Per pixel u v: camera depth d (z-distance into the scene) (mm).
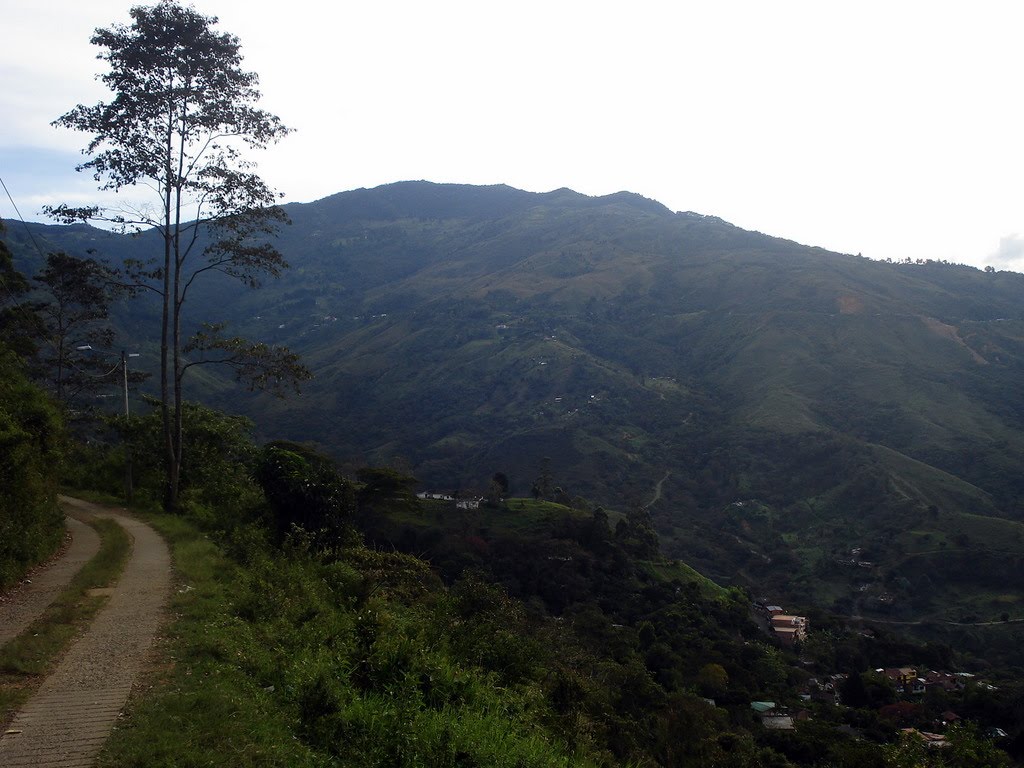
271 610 9602
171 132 19703
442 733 6273
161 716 5773
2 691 6266
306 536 14992
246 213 20766
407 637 8578
